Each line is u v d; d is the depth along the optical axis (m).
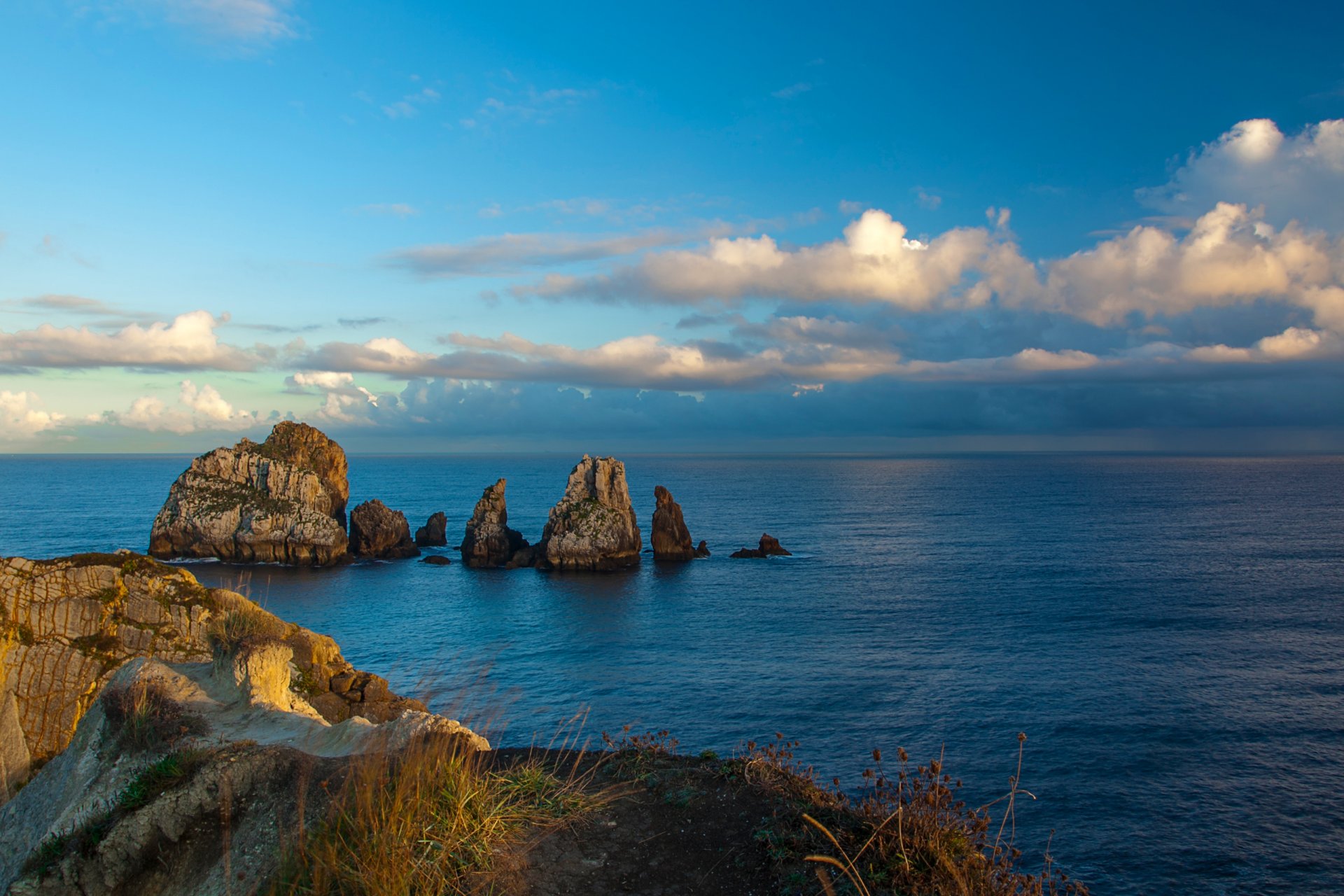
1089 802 34.25
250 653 10.51
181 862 7.76
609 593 91.31
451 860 6.96
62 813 8.75
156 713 9.46
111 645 20.75
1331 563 107.38
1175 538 140.25
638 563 111.94
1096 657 58.78
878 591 89.69
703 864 7.48
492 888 6.75
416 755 7.93
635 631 71.12
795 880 7.11
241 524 110.25
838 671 55.91
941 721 44.66
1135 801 34.28
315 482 115.62
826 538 143.62
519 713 46.31
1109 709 46.38
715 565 112.25
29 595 20.78
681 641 66.81
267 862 7.30
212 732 9.30
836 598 85.44
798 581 98.00
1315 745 40.69
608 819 8.20
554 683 53.47
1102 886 27.75
